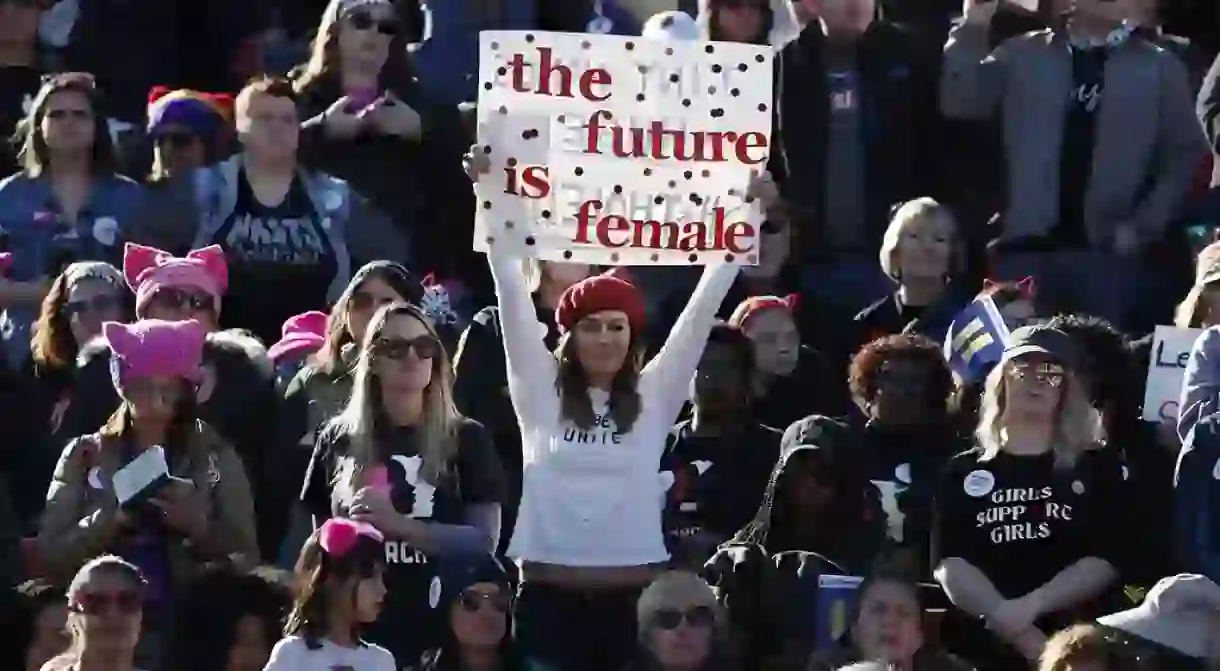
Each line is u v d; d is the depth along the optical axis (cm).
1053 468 3444
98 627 3216
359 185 4362
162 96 4350
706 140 3506
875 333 4153
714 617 3359
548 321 3928
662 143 3500
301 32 5000
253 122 4156
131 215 4172
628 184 3500
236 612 3375
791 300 4044
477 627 3378
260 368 3697
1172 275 4291
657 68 3497
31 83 4638
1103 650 3198
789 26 4606
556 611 3419
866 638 3347
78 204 4153
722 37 4391
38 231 4131
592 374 3466
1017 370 3453
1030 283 4056
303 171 4219
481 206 3488
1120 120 4319
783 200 4331
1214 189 4394
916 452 3581
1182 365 3762
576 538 3434
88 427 3697
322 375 3703
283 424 3672
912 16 4647
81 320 3794
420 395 3444
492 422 3791
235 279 4131
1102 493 3434
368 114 4384
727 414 3666
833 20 4419
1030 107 4347
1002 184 4381
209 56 4919
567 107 3491
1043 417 3444
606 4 4897
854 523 3494
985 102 4388
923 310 4119
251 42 4922
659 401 3494
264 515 3628
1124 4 4366
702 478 3631
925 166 4428
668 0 4909
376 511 3388
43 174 4159
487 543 3434
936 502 3466
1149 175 4344
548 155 3491
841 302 4266
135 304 3850
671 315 4222
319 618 3212
